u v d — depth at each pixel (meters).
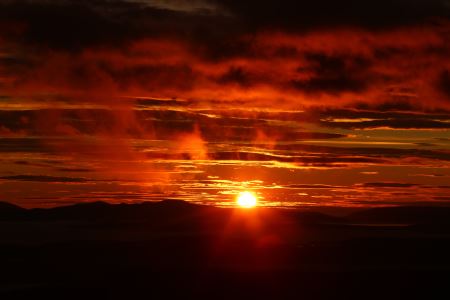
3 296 104.19
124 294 107.38
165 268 123.06
